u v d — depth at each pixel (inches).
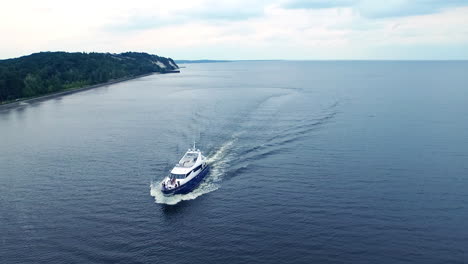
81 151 4010.8
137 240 2220.7
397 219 2406.5
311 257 2030.0
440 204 2603.3
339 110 6038.4
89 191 2928.2
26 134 4901.6
